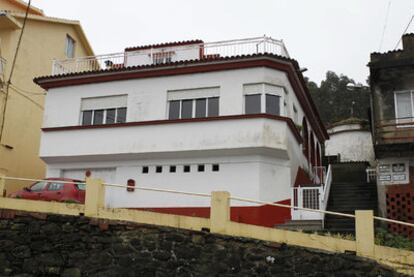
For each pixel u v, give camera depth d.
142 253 12.98
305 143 24.52
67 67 23.56
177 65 20.55
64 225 13.70
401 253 12.02
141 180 20.45
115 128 20.89
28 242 13.74
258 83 19.75
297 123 22.16
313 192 18.36
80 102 22.05
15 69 25.97
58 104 22.34
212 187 19.45
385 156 19.06
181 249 12.83
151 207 20.00
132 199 20.36
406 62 18.48
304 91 22.66
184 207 19.59
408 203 18.50
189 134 19.77
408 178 18.67
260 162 19.16
